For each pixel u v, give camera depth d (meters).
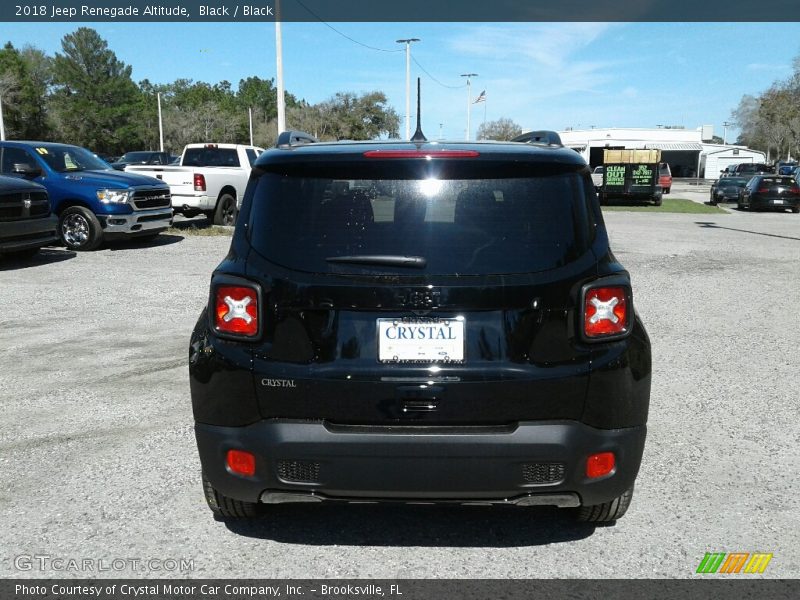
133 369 6.31
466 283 2.96
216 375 3.08
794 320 8.49
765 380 6.11
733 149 83.44
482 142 3.44
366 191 3.10
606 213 28.05
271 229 3.12
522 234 3.04
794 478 4.18
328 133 85.06
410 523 3.67
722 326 8.17
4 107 77.12
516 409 2.97
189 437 4.76
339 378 2.97
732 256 14.32
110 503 3.84
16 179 11.85
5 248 11.30
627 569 3.22
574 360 3.00
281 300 3.01
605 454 3.04
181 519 3.68
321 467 3.00
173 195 17.44
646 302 9.58
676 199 40.62
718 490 4.02
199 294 9.72
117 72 99.50
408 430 2.96
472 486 2.98
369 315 2.98
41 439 4.72
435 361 2.97
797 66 70.94
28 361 6.55
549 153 3.17
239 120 105.12
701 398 5.62
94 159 15.20
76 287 10.17
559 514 3.76
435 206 3.07
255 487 3.08
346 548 3.41
